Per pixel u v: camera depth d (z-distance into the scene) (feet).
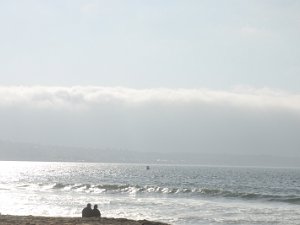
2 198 190.08
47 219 99.25
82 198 196.54
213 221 128.26
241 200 203.62
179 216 138.10
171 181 378.73
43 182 326.24
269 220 132.67
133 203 178.09
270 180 441.68
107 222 94.43
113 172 634.43
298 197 213.05
